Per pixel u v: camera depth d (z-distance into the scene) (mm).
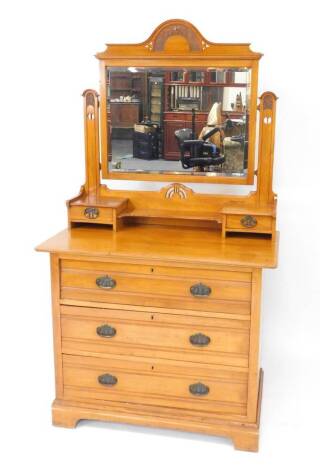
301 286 4098
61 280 3311
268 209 3463
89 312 3312
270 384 3859
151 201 3711
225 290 3129
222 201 3623
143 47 3543
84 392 3420
